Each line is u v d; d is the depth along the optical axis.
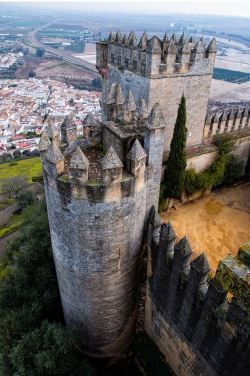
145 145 17.42
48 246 27.08
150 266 19.52
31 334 20.31
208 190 31.31
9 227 51.59
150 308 20.98
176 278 16.89
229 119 32.06
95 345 21.81
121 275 18.72
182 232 26.38
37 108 165.00
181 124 25.20
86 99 173.88
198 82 28.11
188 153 29.81
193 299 15.93
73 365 19.86
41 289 25.30
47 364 18.53
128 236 17.38
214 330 14.82
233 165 32.38
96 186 14.80
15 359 19.14
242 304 12.75
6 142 123.50
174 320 18.34
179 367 19.41
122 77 29.28
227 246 24.88
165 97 27.11
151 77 25.45
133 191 15.97
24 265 26.41
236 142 32.19
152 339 22.00
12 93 190.62
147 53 25.00
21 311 23.23
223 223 27.59
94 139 19.39
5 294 25.83
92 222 15.98
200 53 26.80
